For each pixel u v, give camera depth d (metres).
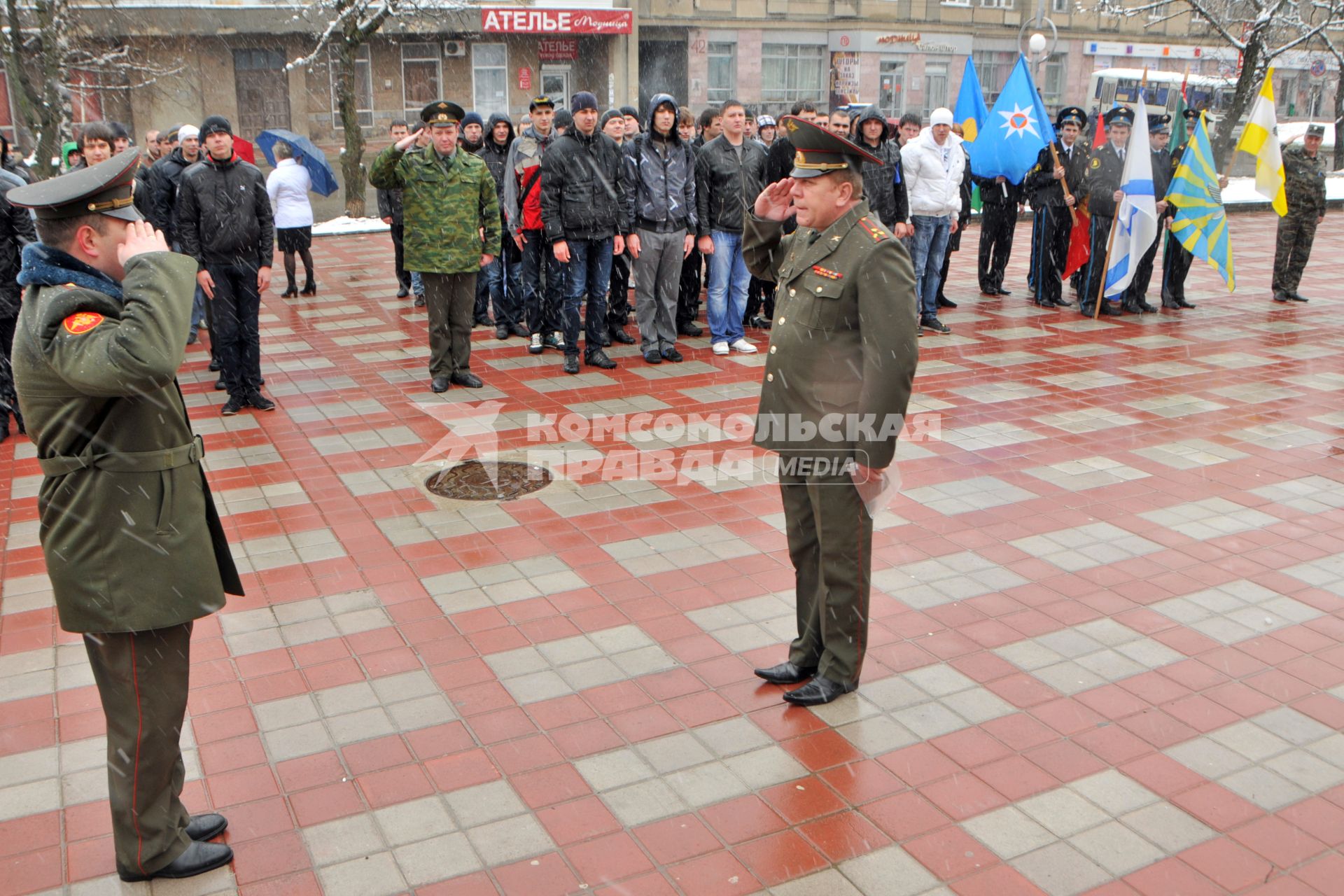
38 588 4.84
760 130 11.15
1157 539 5.32
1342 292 12.28
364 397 7.80
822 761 3.53
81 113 24.30
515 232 8.97
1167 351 9.29
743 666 4.13
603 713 3.81
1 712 3.85
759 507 5.71
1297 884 2.96
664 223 8.33
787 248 3.92
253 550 5.20
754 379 8.24
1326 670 4.10
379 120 27.53
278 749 3.61
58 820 3.28
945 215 9.77
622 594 4.73
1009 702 3.88
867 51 34.75
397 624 4.46
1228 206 21.00
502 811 3.28
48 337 2.63
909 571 4.97
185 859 3.01
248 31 24.84
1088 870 3.02
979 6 36.59
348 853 3.11
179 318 2.71
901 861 3.06
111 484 2.74
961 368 8.70
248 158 11.79
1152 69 37.84
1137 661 4.17
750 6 33.19
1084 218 10.98
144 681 2.85
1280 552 5.16
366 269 13.96
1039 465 6.37
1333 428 7.08
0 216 6.61
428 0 22.67
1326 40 26.55
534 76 29.05
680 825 3.22
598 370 8.55
